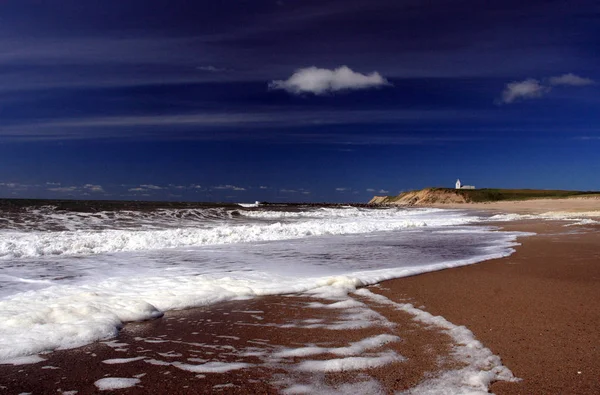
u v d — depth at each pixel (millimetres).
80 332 4570
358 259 10352
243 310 5715
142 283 7246
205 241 13516
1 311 5262
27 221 18906
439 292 6707
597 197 70062
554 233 16078
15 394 3229
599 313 5414
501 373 3598
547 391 3270
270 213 32406
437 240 14531
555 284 7160
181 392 3283
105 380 3500
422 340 4465
